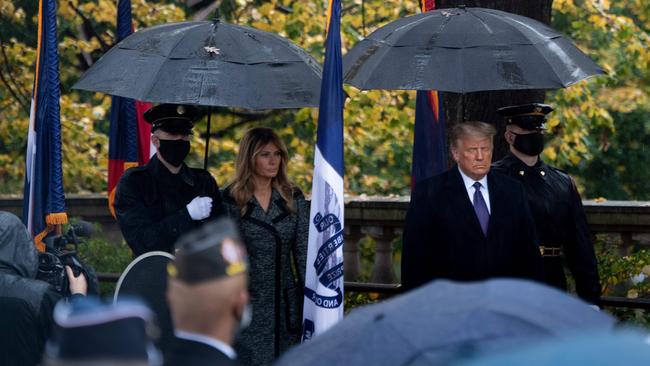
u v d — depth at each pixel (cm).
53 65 1759
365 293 2408
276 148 1719
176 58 1672
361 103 3991
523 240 1669
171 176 1706
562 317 770
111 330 670
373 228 2647
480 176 1659
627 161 4669
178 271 748
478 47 1669
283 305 1728
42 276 1346
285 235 1730
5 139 4125
